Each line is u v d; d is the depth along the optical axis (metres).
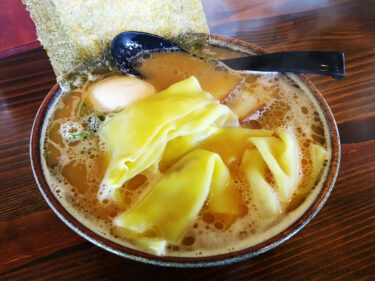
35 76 0.24
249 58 0.21
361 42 0.26
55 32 0.21
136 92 0.20
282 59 0.20
